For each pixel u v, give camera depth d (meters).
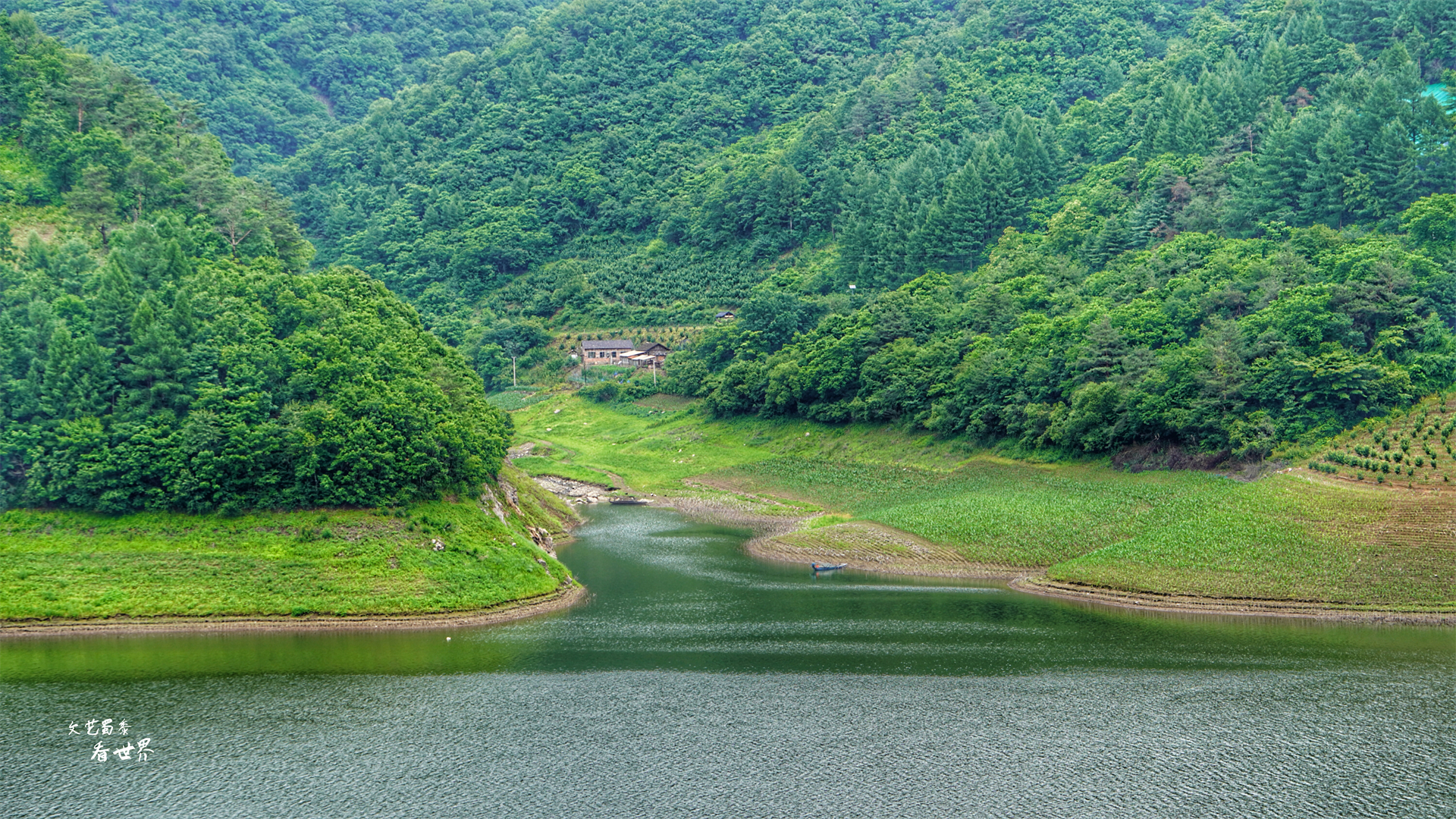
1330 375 125.88
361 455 106.19
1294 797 58.31
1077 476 141.75
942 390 169.75
